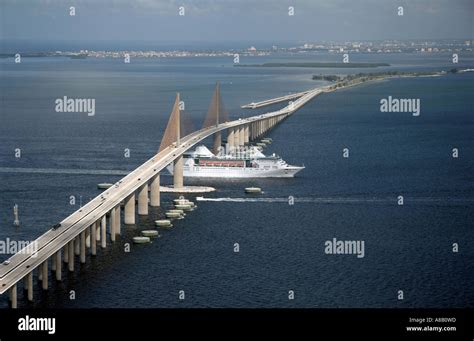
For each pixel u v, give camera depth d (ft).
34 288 642.22
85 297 627.87
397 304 618.44
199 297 632.38
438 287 654.94
